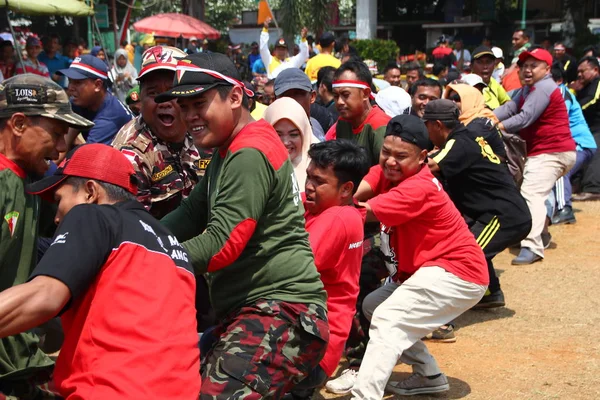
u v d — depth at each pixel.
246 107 3.24
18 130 3.17
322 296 3.33
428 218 4.37
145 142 4.15
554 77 10.37
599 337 5.85
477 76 9.02
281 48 11.88
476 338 5.89
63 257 2.41
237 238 3.03
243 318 3.16
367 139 5.61
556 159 8.13
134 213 2.70
